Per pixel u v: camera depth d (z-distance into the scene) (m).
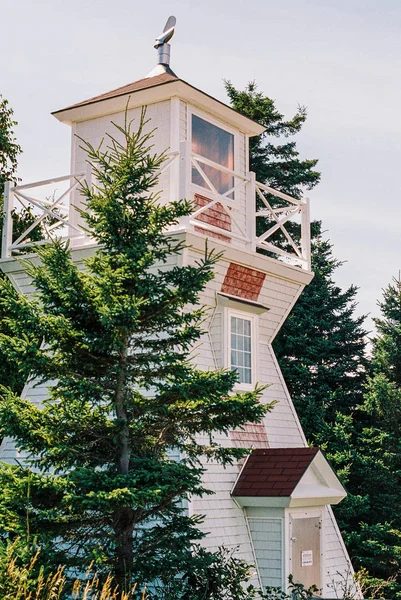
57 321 10.51
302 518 15.05
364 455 26.58
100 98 16.97
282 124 31.80
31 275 11.14
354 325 29.61
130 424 11.11
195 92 16.44
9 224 16.56
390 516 25.73
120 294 10.88
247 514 14.89
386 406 26.50
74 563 10.34
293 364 28.62
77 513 10.70
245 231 17.16
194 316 11.54
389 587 23.19
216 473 14.61
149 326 11.23
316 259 30.56
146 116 16.67
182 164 14.62
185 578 11.42
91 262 11.11
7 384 19.23
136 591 11.05
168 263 14.35
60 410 11.11
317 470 15.27
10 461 15.86
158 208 11.34
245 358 16.12
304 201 18.02
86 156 17.28
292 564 14.52
